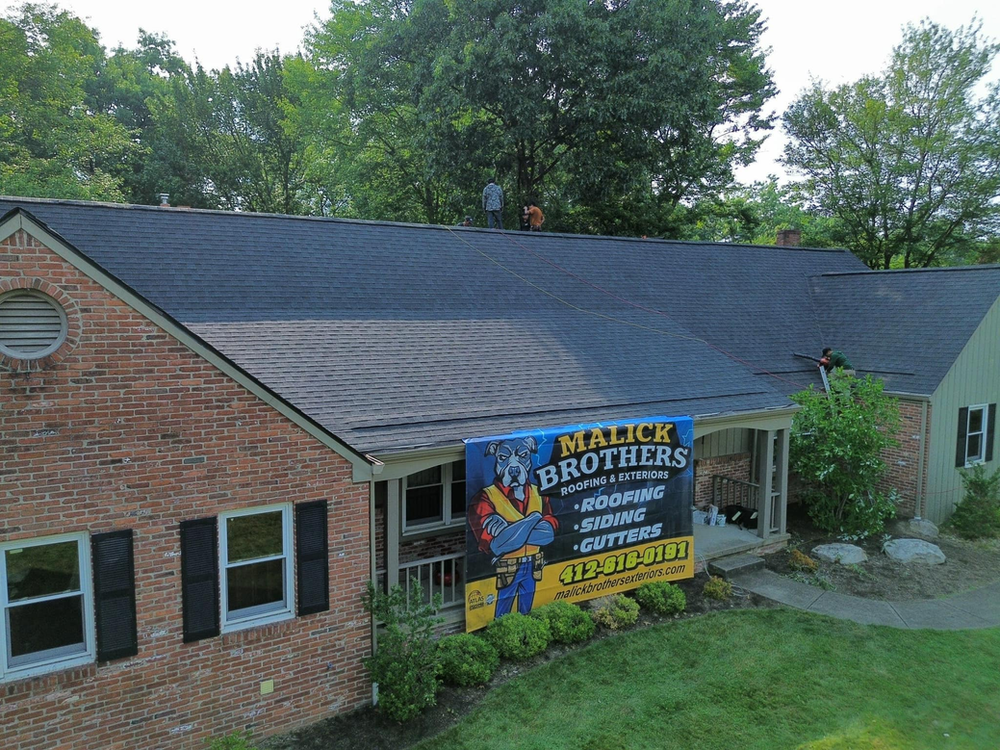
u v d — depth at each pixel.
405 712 8.67
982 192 35.06
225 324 11.69
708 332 18.59
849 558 14.51
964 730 8.93
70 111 40.34
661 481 12.71
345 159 36.56
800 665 10.40
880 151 37.31
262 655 8.35
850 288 22.48
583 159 30.66
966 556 15.45
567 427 11.49
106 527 7.32
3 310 6.77
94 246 12.48
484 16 29.03
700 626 11.58
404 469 9.86
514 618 10.66
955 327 18.53
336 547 8.85
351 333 12.54
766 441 14.80
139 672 7.59
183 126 41.09
